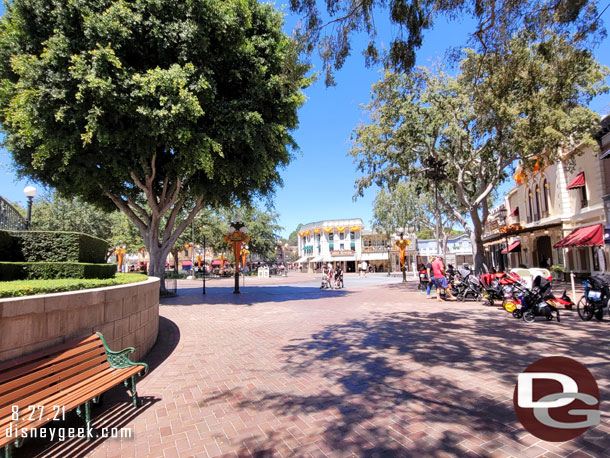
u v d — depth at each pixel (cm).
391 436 324
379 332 791
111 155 1254
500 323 869
